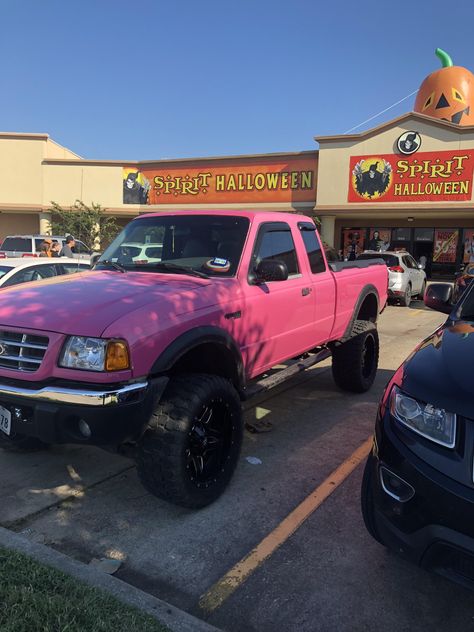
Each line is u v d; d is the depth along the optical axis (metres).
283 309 4.52
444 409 2.40
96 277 4.03
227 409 3.67
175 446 3.25
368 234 25.67
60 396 2.94
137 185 25.86
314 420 5.38
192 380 3.44
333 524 3.44
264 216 4.59
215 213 4.56
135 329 3.07
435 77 28.23
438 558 2.32
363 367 6.28
